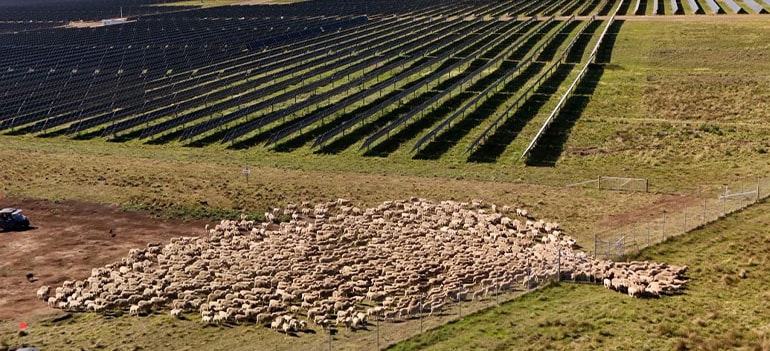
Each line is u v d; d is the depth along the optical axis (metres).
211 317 46.03
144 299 49.00
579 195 70.19
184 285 50.44
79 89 129.12
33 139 97.56
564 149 84.88
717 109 100.12
